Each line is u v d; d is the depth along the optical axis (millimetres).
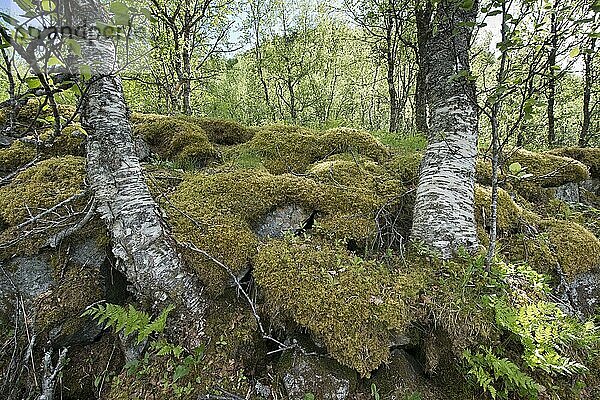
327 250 3791
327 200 4461
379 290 3270
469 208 3928
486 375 2883
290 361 3078
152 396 2912
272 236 4211
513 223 5043
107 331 3482
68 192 3986
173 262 3184
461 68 3930
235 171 4871
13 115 1763
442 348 3182
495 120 3418
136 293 3268
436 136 4098
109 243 3572
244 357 3178
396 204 4680
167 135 6156
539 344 3010
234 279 3354
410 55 13461
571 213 6109
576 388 3150
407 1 8000
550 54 2965
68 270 3447
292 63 18375
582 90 13742
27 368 3033
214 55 13664
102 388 3189
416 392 3004
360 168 5297
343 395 2908
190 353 3094
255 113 19234
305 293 3203
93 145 3039
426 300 3264
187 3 10750
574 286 4562
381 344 3033
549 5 2920
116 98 3127
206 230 3723
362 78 20375
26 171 4367
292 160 5961
